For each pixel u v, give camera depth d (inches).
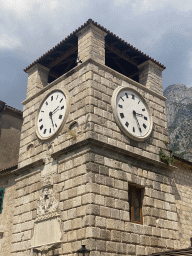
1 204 882.1
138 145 733.3
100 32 791.1
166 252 522.0
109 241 585.9
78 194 615.8
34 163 748.6
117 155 673.6
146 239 654.5
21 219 741.9
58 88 768.9
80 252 504.1
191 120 4906.5
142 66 900.0
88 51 746.8
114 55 937.5
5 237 821.9
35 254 664.4
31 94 874.8
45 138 751.1
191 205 850.1
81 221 588.7
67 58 945.5
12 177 895.1
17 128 1106.7
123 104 741.3
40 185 720.3
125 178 669.9
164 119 840.9
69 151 671.8
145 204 690.8
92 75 706.2
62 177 668.1
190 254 486.3
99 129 664.4
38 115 812.0
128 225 631.2
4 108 1085.8
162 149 791.7
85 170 619.2
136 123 751.1
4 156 1031.0
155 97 844.6
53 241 629.6
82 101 693.3
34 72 904.9
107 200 615.8
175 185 832.9
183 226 797.9
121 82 765.9
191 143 4352.9
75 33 807.1
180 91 6560.0
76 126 687.7
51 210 662.5
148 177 721.6
